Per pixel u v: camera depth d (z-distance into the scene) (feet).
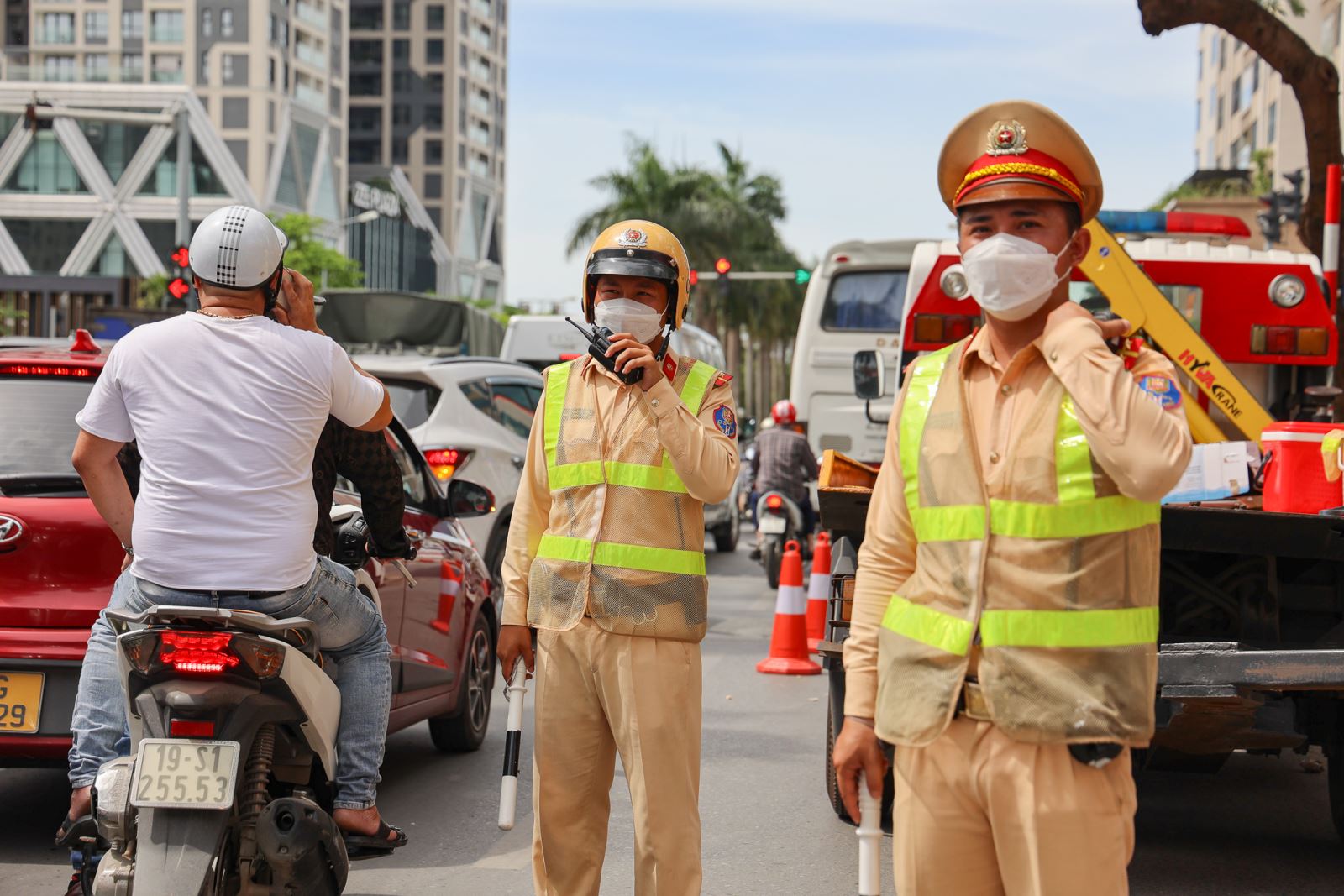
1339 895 18.43
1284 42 48.29
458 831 20.97
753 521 51.44
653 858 13.37
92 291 337.52
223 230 14.01
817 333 56.95
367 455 16.28
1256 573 18.79
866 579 10.27
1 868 18.57
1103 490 9.25
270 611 13.79
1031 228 9.70
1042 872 9.17
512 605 14.19
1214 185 173.78
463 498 22.65
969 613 9.41
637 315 13.23
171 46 403.95
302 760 14.65
